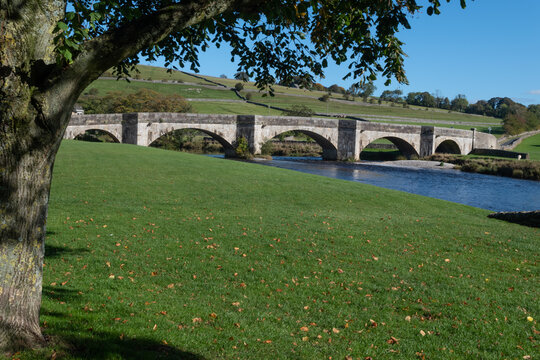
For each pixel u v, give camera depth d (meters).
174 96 95.94
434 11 7.11
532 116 132.62
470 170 63.00
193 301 8.42
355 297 9.12
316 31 8.65
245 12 5.95
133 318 7.01
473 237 15.45
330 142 72.38
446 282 10.29
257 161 61.44
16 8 4.25
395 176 50.97
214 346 6.27
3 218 4.57
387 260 12.02
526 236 16.16
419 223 17.89
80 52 4.61
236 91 143.75
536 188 45.28
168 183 24.38
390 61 8.30
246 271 10.61
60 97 4.62
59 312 6.79
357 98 181.00
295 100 144.75
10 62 4.25
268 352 6.27
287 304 8.57
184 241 13.08
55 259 10.60
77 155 31.06
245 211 18.70
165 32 4.96
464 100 183.75
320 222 16.84
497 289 9.88
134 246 12.23
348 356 6.35
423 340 7.10
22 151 4.54
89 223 14.65
